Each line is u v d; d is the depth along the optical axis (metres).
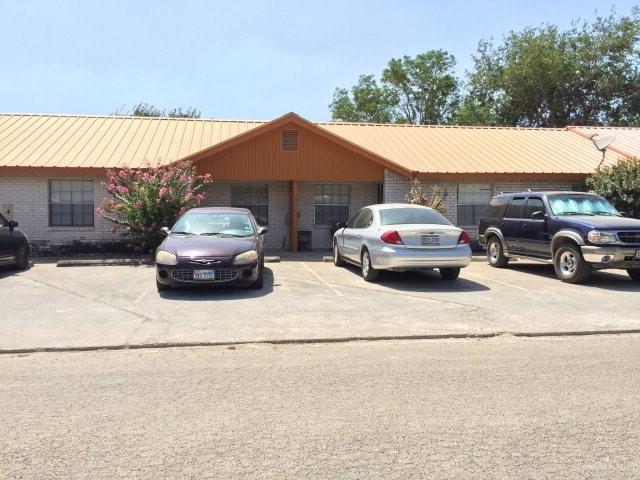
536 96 41.41
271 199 18.67
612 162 18.98
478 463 3.67
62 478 3.47
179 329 7.43
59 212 16.78
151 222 15.33
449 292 10.35
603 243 10.84
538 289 10.74
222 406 4.69
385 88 47.56
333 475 3.50
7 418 4.44
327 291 10.41
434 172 17.28
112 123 20.16
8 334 7.15
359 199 19.06
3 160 15.85
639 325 7.75
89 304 9.11
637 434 4.12
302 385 5.24
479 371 5.69
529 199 13.19
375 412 4.55
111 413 4.54
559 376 5.51
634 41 39.88
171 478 3.47
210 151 16.34
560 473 3.54
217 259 9.83
